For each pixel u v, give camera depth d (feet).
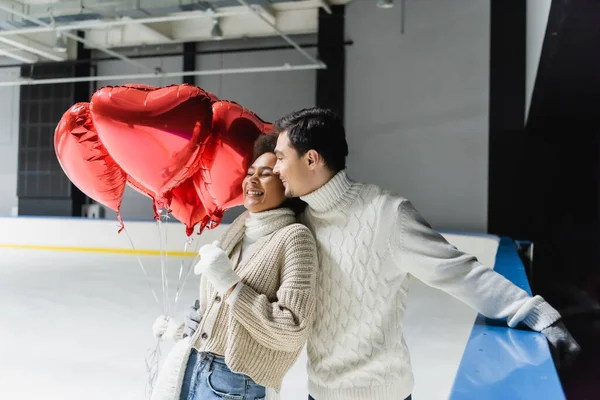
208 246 3.73
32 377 9.54
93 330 13.10
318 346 3.87
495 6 28.17
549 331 3.61
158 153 4.72
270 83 32.91
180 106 4.57
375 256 3.66
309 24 31.60
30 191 35.55
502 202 27.53
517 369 2.99
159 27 32.63
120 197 5.65
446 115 29.14
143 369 10.03
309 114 3.72
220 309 3.99
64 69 35.17
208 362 4.00
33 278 20.74
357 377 3.67
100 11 24.82
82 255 27.04
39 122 35.42
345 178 3.78
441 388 9.09
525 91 27.40
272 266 3.77
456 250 3.63
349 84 30.89
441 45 29.19
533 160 27.09
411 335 12.89
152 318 14.46
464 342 12.25
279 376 3.92
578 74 15.01
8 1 25.84
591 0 9.43
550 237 26.50
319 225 3.92
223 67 33.78
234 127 4.83
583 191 25.93
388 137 30.25
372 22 30.35
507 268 8.49
